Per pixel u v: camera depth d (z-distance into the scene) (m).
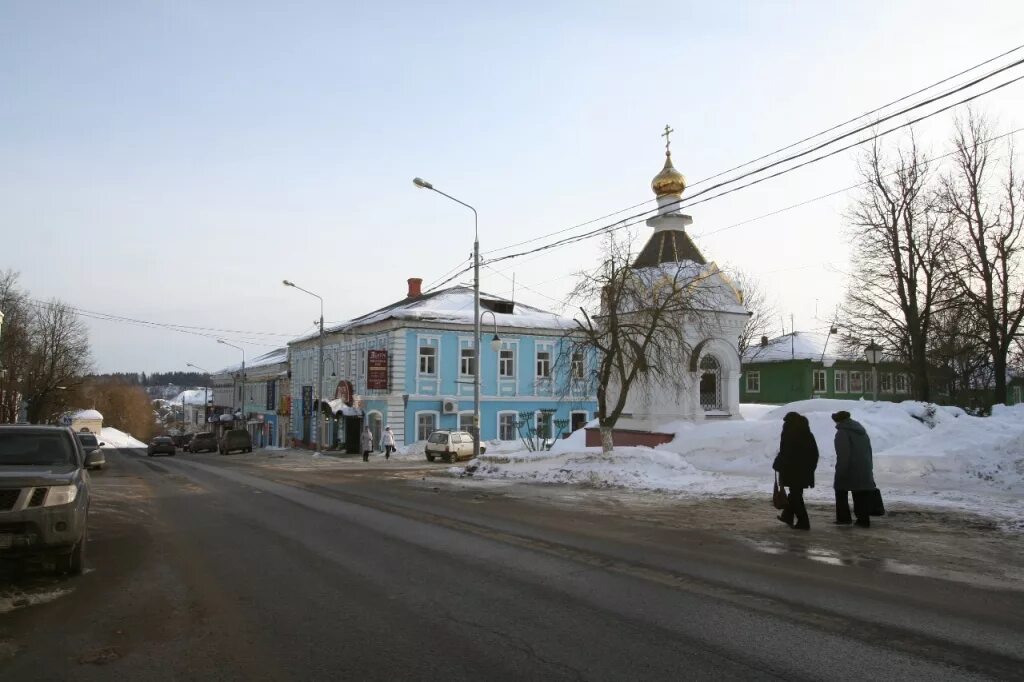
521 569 8.20
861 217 34.16
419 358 40.12
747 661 5.09
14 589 7.43
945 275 31.53
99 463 9.42
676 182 26.72
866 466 10.95
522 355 42.97
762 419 25.64
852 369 57.12
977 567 8.06
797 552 9.02
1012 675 4.78
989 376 37.81
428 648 5.46
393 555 9.12
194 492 18.08
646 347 21.61
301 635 5.81
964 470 16.08
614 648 5.41
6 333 55.78
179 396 160.75
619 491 16.73
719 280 25.11
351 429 43.91
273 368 65.81
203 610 6.58
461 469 23.45
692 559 8.66
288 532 11.17
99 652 5.44
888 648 5.34
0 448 8.62
